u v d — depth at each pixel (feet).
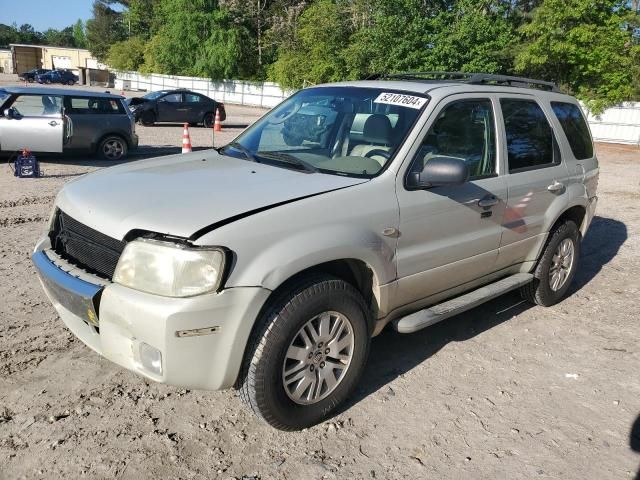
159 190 9.97
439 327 14.88
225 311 8.52
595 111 80.33
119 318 8.64
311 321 9.66
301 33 123.85
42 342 12.71
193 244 8.42
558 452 10.02
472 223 12.42
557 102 16.07
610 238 25.25
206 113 74.38
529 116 14.70
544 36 79.51
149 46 169.07
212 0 146.10
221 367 8.79
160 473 8.89
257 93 136.05
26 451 9.20
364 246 10.05
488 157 13.19
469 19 81.82
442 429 10.47
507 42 83.25
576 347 14.11
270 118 14.05
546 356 13.56
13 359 11.91
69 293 9.23
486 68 81.25
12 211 24.52
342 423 10.47
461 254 12.35
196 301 8.30
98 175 11.44
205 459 9.27
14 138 36.11
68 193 10.71
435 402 11.32
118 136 41.27
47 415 10.14
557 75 86.02
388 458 9.59
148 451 9.37
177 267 8.35
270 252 8.88
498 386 12.07
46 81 179.11
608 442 10.37
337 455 9.59
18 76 207.41
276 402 9.42
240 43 143.54
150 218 8.90
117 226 9.01
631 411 11.41
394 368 12.58
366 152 11.48
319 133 12.55
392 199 10.69
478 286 13.79
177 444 9.60
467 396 11.61
